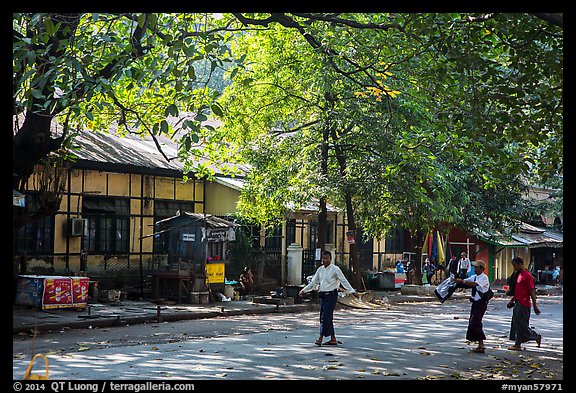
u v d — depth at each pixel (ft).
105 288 86.17
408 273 133.59
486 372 41.86
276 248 108.68
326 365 41.52
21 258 76.38
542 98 51.42
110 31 58.44
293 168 90.17
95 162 84.02
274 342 51.75
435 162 94.12
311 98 90.68
